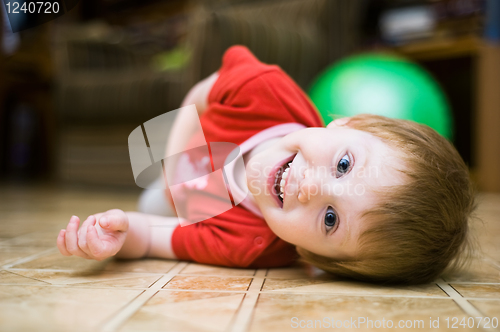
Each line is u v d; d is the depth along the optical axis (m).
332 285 0.78
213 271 0.88
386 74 2.86
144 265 0.91
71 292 0.67
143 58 3.16
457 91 2.95
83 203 2.22
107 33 3.15
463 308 0.63
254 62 1.20
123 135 2.68
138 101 2.55
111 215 0.82
